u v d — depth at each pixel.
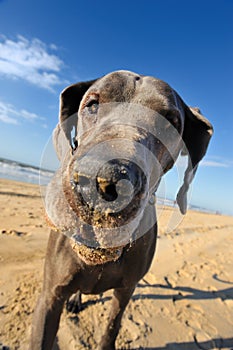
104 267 0.27
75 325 0.39
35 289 0.45
